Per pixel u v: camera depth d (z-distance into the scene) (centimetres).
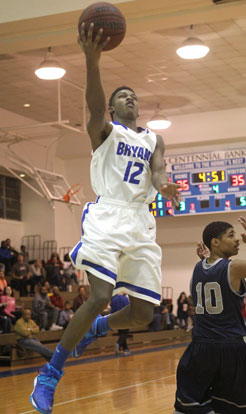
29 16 1036
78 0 1010
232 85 1814
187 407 457
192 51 1295
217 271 463
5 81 1709
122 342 1591
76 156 2255
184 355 471
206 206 2069
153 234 398
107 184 389
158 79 1744
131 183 388
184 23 1083
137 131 407
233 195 2041
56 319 1664
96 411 704
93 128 380
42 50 1483
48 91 1802
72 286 2052
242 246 2114
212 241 482
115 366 1277
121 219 382
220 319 457
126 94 405
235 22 1367
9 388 946
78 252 377
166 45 1492
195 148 2123
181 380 466
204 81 1770
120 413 689
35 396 363
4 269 1867
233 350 452
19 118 2022
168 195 370
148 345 1930
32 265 1989
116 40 355
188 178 2102
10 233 2180
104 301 364
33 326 1361
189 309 2134
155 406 735
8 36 1111
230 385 454
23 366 1350
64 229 2245
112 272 371
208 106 2022
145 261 385
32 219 2231
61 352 368
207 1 1016
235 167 2052
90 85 362
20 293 1869
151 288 386
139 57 1573
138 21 1070
